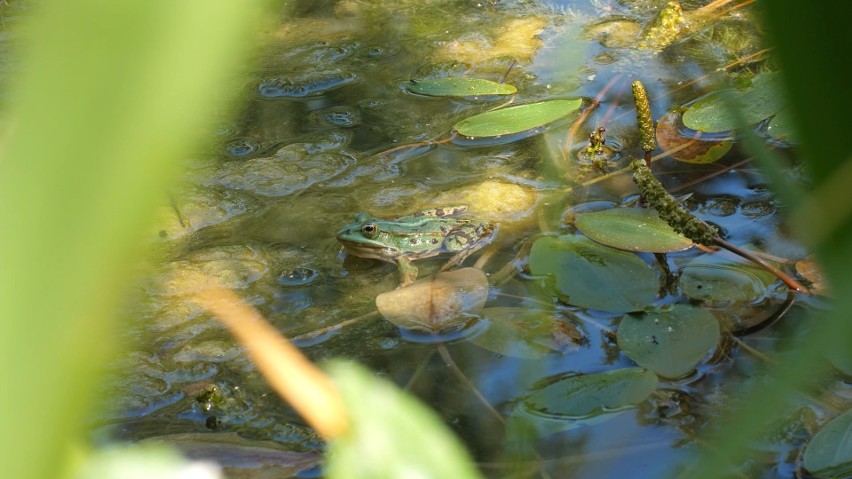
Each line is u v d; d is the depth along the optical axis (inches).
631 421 58.1
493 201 63.3
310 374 31.4
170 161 7.8
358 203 63.7
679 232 60.3
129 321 60.8
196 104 7.7
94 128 7.5
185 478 29.4
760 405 15.8
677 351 59.0
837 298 13.4
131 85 7.5
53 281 7.9
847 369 58.2
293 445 58.2
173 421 58.7
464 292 60.6
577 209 62.8
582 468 57.4
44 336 8.0
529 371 59.0
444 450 31.3
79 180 7.7
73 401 8.5
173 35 7.4
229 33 7.6
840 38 11.0
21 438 8.3
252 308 61.0
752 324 59.5
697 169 63.6
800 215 13.0
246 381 59.5
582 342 59.5
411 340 59.9
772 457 57.3
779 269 60.6
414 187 64.1
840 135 11.6
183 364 59.9
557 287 60.5
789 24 11.1
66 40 7.3
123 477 29.2
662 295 60.3
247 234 63.0
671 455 57.5
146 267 62.1
